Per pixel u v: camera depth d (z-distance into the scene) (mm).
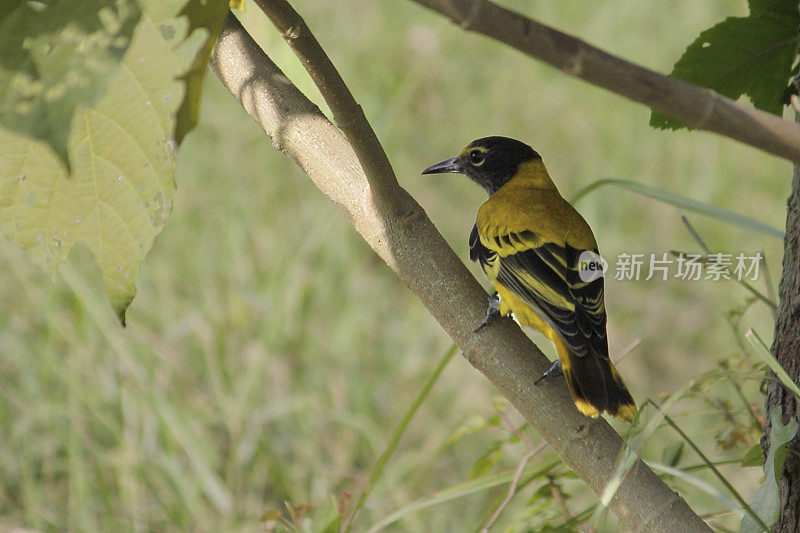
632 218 17281
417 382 13406
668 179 17953
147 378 11945
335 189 5379
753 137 3385
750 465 5535
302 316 14141
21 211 3865
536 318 8016
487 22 3092
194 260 15125
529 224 8234
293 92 5539
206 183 17188
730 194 17391
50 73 3248
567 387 5047
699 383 5898
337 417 12375
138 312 13523
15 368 12438
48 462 11672
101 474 11297
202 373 12703
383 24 22141
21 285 13516
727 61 5770
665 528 4590
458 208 17609
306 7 22516
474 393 12797
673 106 3295
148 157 3672
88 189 3781
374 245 5289
